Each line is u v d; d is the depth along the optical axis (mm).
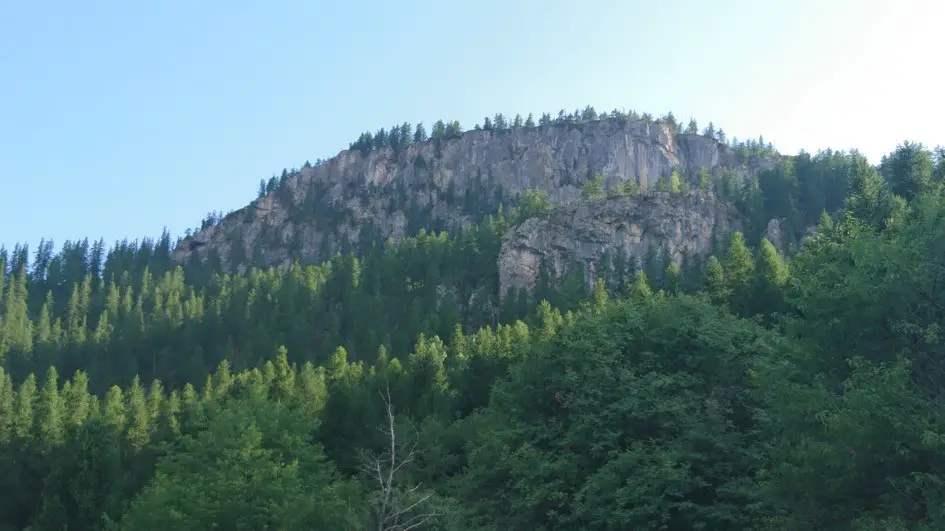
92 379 130750
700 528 32188
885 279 24281
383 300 162250
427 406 67562
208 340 145250
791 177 195375
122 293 197250
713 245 162625
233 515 30891
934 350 24312
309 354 130125
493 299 173375
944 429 21266
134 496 50344
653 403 36688
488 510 38188
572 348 42000
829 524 24656
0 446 72750
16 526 62750
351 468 54281
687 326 41469
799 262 35156
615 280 159250
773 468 27531
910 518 22422
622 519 31312
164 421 81812
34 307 195250
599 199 197250
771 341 36844
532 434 40625
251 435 35812
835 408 23734
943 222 24703
